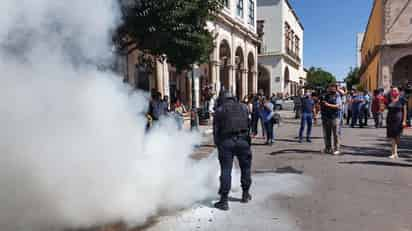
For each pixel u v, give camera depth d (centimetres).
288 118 2062
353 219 384
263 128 1100
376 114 1394
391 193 477
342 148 868
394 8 2661
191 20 696
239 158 441
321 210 413
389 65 2700
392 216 390
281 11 3484
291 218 389
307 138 1016
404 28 2648
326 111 786
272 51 3534
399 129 710
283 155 792
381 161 696
